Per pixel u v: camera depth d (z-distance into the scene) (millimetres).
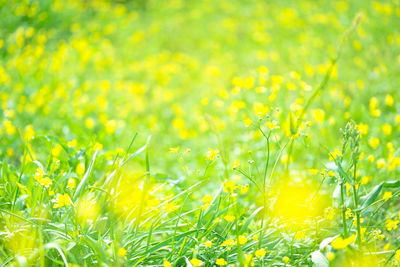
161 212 2598
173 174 4336
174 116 6125
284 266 2443
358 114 4883
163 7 10484
